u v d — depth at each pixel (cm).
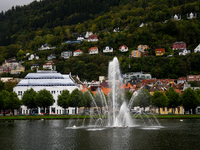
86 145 9688
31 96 19850
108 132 12262
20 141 10462
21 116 18662
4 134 11944
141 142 10069
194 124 15038
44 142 10244
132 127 13888
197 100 19612
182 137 10981
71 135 11588
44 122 16288
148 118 18512
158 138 10800
